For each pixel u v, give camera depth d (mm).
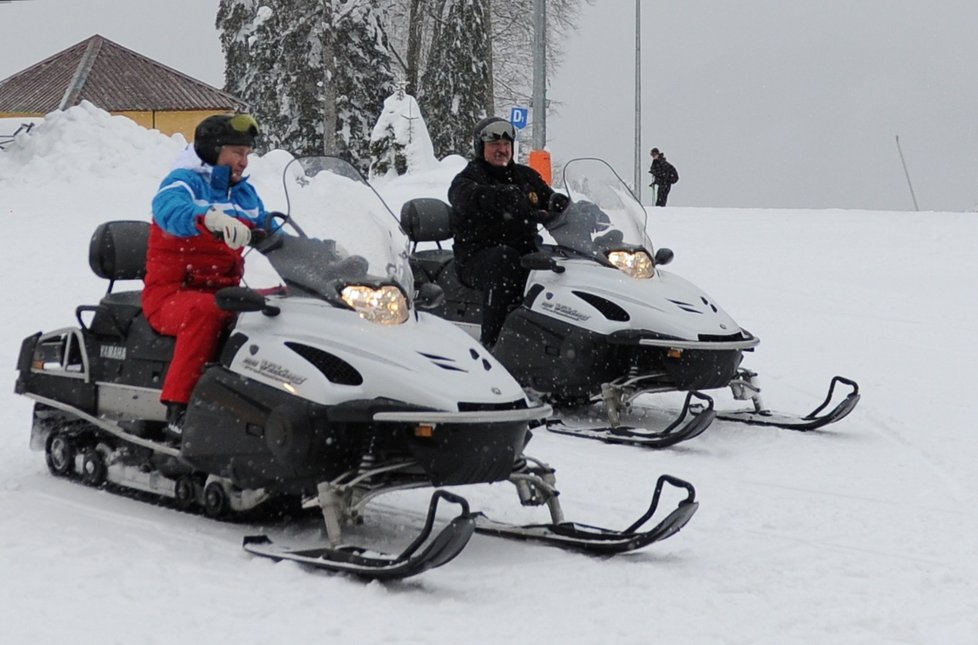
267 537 6301
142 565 5855
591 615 5371
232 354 6445
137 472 7074
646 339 8977
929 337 13312
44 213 21750
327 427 6051
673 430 9227
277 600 5449
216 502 6613
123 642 4902
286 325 6391
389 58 53000
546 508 7227
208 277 6930
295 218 6684
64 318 12719
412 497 7504
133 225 7445
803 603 5578
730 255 18594
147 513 6855
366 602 5469
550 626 5223
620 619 5324
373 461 6090
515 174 10273
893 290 15992
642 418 9922
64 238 18359
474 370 6270
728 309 14727
